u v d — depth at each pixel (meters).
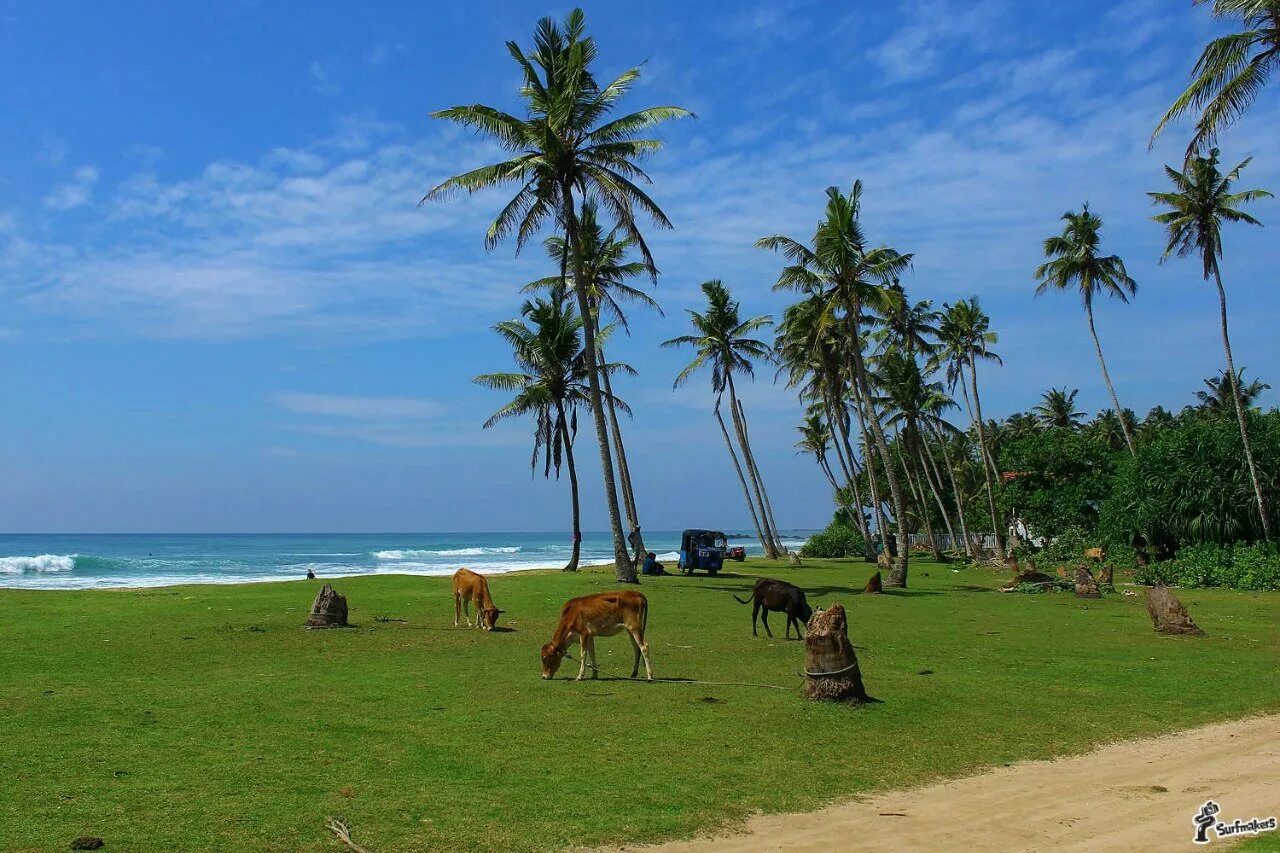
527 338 38.97
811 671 11.18
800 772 8.17
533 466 41.81
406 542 171.62
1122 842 6.60
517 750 8.62
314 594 25.80
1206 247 37.28
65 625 17.89
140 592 26.88
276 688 11.44
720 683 12.27
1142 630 19.56
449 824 6.61
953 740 9.45
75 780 7.38
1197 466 38.50
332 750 8.48
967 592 31.31
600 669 13.44
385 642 15.90
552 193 29.38
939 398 60.75
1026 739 9.58
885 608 24.59
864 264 33.94
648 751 8.69
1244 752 9.27
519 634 17.33
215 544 140.25
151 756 8.15
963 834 6.77
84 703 10.30
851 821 7.02
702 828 6.75
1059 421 88.06
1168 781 8.23
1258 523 36.56
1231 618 22.27
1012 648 16.48
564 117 28.28
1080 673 13.67
